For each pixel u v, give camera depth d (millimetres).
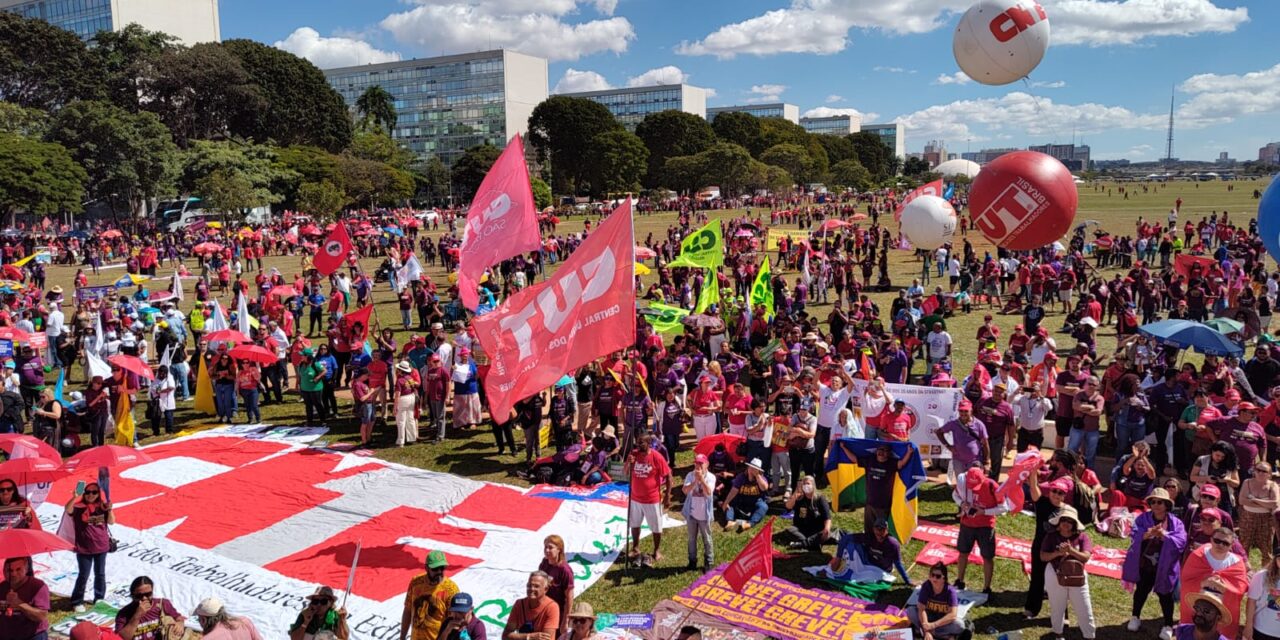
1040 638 9711
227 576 11758
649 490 11750
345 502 14172
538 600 8352
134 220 79562
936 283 38375
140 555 12438
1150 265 40219
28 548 8773
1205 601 8125
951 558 11672
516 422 17062
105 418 16656
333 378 19047
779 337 22719
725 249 48719
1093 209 84562
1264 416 13312
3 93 91375
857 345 19094
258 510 13906
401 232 60719
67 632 10336
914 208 31141
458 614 8156
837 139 183625
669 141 137125
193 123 99438
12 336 20516
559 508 13750
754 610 10344
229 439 17734
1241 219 68312
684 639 8219
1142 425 14195
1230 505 11398
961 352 24047
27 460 10695
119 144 76812
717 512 13328
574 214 108625
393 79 184375
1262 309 24469
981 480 10469
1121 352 15656
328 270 24000
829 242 48500
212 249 43688
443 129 180375
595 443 15391
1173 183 191750
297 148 99375
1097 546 11930
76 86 92125
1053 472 10688
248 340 19062
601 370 17531
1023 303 31297
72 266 54844
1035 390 14586
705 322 22375
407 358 19312
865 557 11180
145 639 8680
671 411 15508
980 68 17312
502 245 16719
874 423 14656
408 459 16422
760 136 152500
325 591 8641
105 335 22938
